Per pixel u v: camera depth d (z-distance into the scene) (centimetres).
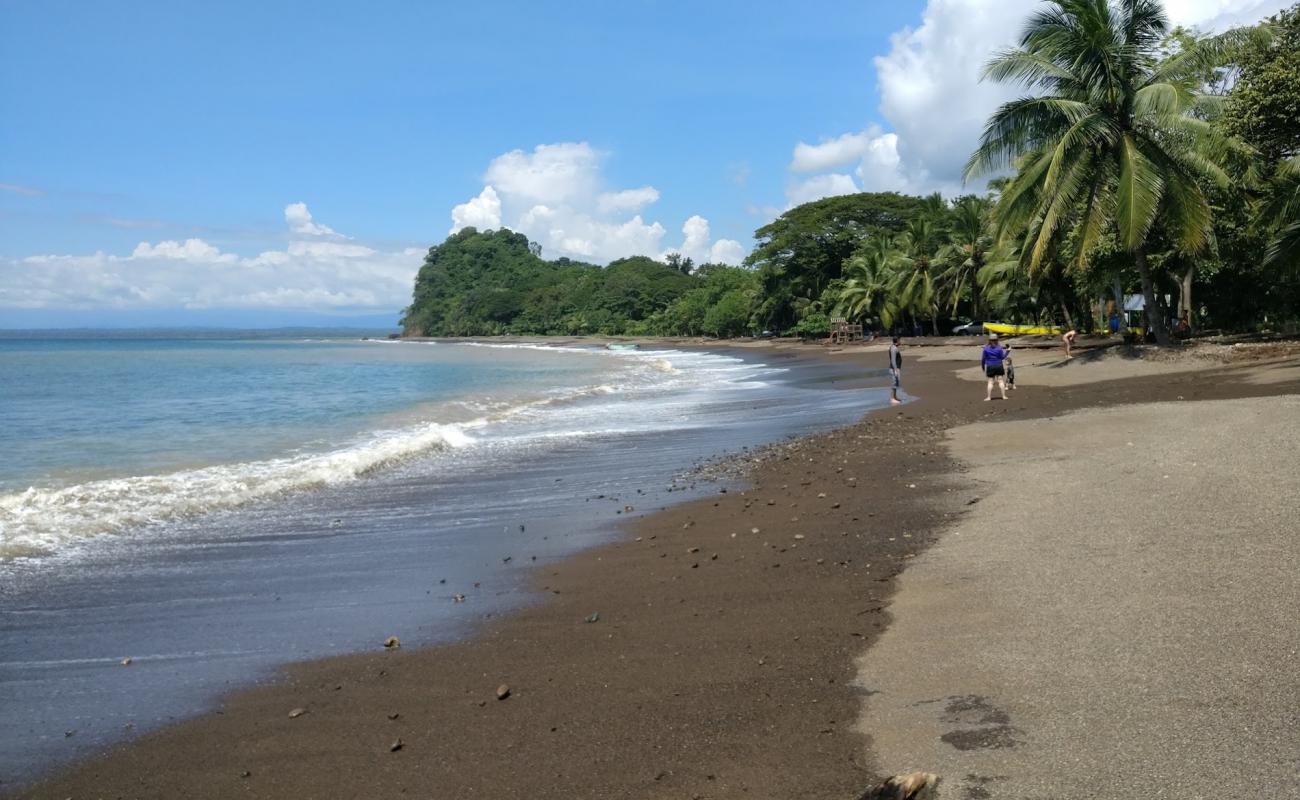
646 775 422
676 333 13112
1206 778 360
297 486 1307
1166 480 907
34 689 578
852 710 471
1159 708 423
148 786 447
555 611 708
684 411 2434
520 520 1084
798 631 608
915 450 1399
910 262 6412
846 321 7312
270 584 820
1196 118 2486
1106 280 3516
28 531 1027
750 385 3447
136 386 3791
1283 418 1163
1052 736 410
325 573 857
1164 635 508
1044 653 508
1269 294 3422
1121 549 691
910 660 529
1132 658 483
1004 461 1195
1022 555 718
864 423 1880
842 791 389
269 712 532
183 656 634
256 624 704
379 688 561
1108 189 2608
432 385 3831
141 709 543
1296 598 536
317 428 2122
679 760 435
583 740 466
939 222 6588
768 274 9225
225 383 4025
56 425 2202
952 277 6206
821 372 4097
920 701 470
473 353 9700
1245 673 446
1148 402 1712
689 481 1306
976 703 457
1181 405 1524
